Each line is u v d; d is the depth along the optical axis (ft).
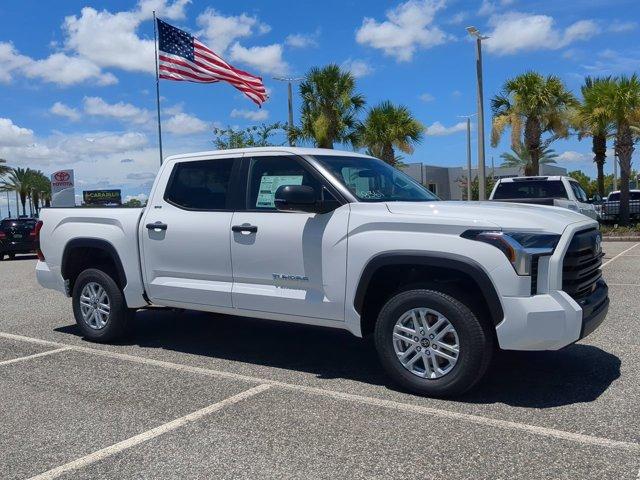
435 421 15.15
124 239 22.75
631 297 30.81
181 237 21.16
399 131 87.97
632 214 88.38
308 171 19.10
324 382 18.54
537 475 12.26
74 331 26.73
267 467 12.96
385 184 20.04
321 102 86.43
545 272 15.62
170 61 57.88
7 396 17.94
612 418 15.03
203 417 15.84
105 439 14.65
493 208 16.81
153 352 22.61
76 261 25.03
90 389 18.38
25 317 30.55
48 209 25.59
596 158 117.50
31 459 13.67
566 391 17.08
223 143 90.02
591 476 12.17
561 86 84.07
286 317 19.12
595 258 17.70
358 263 17.43
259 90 62.59
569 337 15.58
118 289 23.48
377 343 17.48
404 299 16.89
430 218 16.53
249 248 19.53
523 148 91.97
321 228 18.19
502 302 15.57
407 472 12.56
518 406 16.03
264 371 19.86
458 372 16.21
